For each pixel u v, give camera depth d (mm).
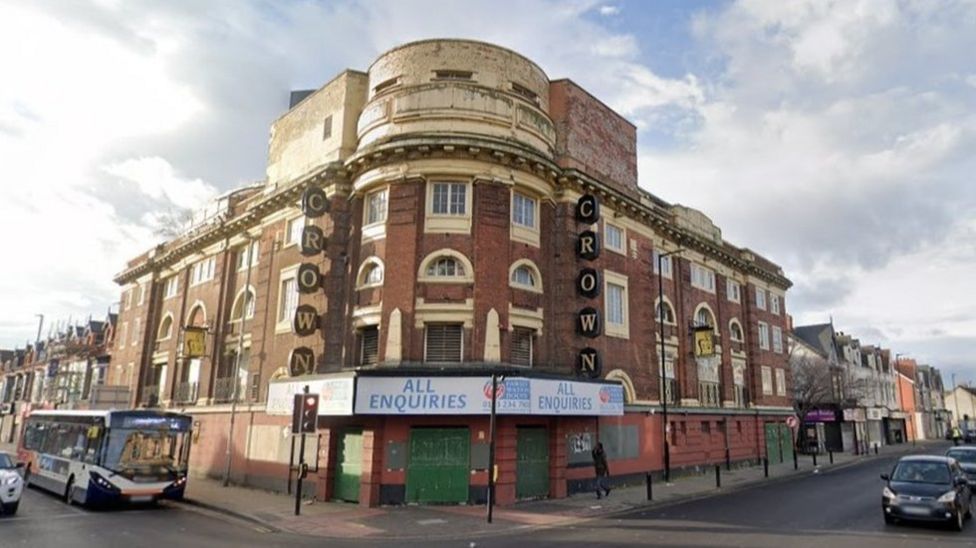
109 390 34250
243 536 14016
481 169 20797
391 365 19250
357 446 19406
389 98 22031
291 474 20625
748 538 13219
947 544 12414
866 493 21594
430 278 20094
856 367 63938
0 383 71938
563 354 22094
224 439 26625
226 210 31328
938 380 94188
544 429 20875
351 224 22594
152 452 18969
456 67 22328
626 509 18078
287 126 28078
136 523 15578
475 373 18328
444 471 18594
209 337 29984
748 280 38062
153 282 37688
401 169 20828
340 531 14570
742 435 34312
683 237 31297
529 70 23625
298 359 22344
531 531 14656
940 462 15789
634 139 29328
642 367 26516
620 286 26203
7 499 16500
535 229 22375
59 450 21578
